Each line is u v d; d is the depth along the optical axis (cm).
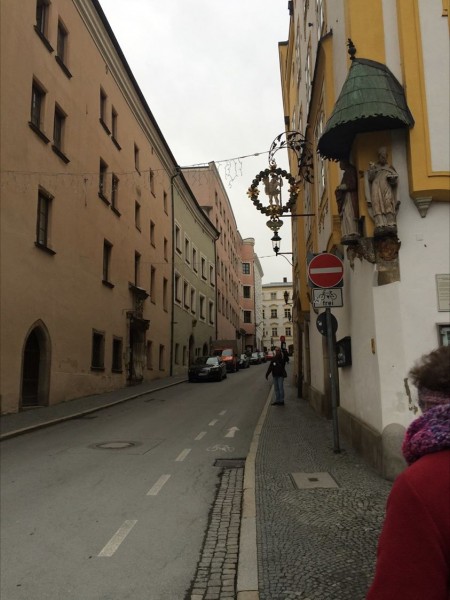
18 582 418
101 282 2162
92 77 2120
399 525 142
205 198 5394
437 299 694
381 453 689
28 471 822
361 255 751
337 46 894
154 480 750
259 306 9650
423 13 742
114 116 2448
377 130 731
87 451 977
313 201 1441
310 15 1406
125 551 481
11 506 632
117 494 679
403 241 708
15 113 1477
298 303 1992
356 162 744
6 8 1448
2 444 1065
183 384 2819
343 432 985
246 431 1185
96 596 392
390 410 682
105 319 2205
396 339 690
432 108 718
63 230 1791
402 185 720
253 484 679
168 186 3528
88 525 557
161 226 3297
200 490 695
